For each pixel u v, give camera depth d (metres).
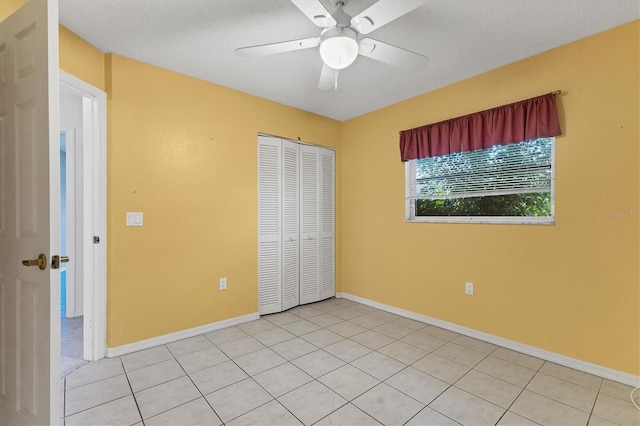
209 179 2.86
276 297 3.41
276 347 2.51
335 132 4.02
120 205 2.37
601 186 2.08
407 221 3.28
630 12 1.87
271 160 3.37
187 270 2.71
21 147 1.30
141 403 1.76
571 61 2.20
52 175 1.18
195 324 2.75
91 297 2.29
